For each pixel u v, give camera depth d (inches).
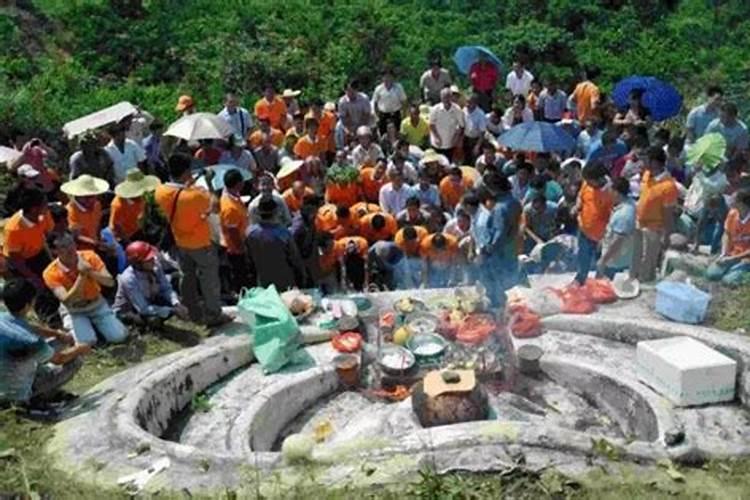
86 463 282.0
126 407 313.7
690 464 275.3
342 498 253.9
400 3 965.2
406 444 275.7
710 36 914.1
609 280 411.2
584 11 919.7
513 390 360.2
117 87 768.3
